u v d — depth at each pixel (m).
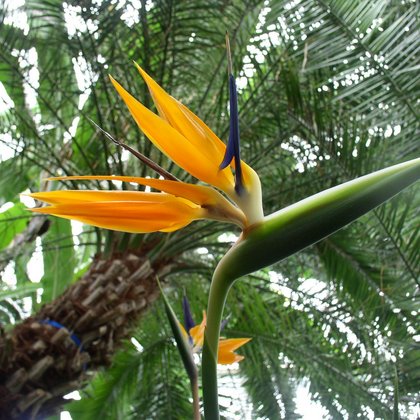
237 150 0.98
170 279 3.76
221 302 0.92
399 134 2.93
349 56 2.95
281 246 0.91
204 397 0.87
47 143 3.67
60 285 4.12
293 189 3.25
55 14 3.47
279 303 3.59
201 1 3.33
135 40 3.45
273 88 3.35
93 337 2.74
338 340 3.38
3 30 3.37
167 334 3.79
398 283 2.93
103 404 3.73
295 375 3.54
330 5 2.95
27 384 2.52
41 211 0.99
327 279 3.52
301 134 3.25
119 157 3.25
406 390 2.88
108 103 3.35
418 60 2.82
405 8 3.13
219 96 3.48
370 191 0.91
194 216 1.00
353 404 3.23
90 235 4.42
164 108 1.07
